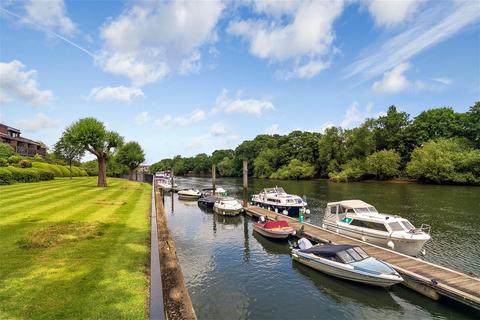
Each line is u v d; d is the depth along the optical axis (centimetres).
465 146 7312
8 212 2131
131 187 4916
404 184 7100
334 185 7350
